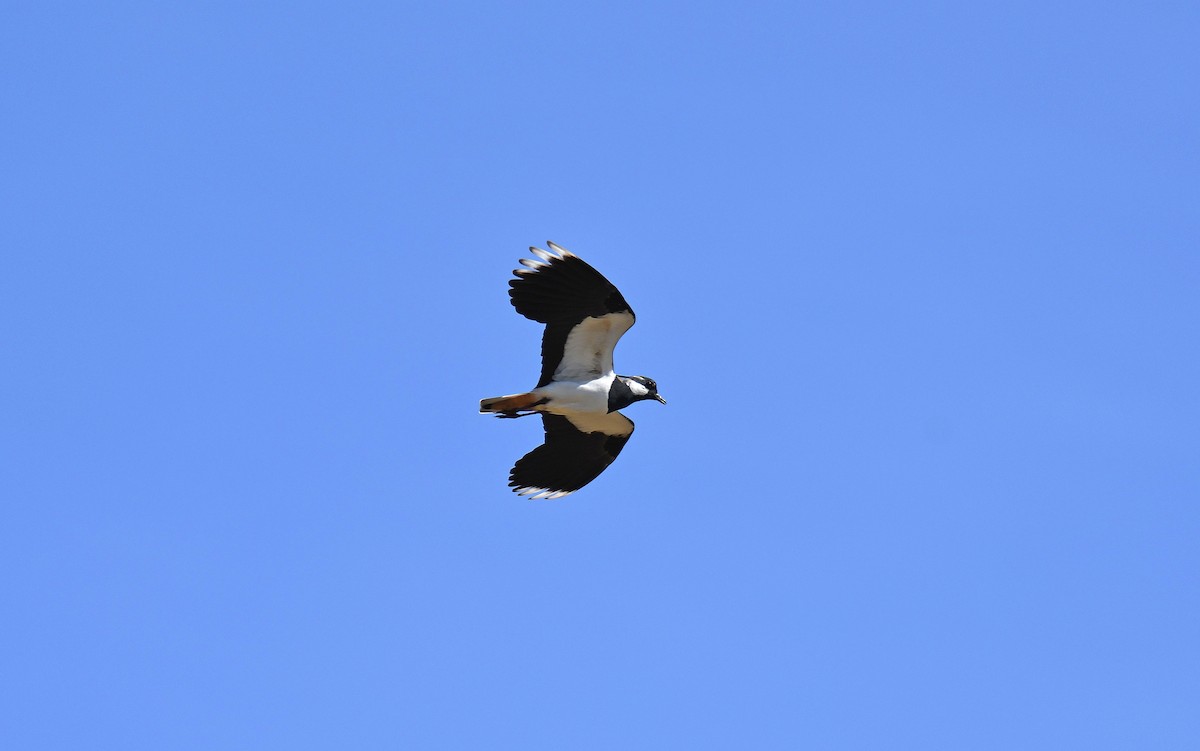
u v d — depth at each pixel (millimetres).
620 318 19438
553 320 19562
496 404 19797
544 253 19078
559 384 19812
